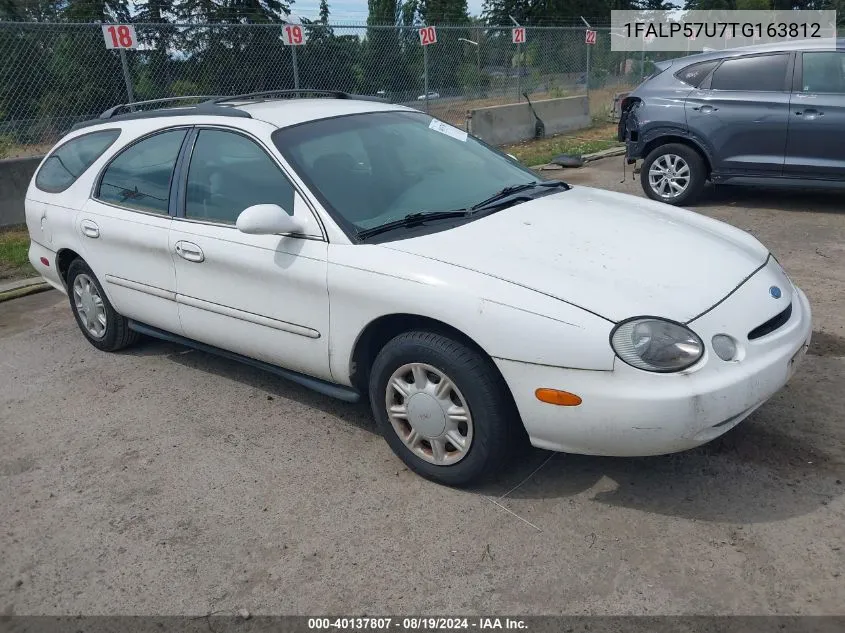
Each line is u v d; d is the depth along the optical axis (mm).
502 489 3318
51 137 9781
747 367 2896
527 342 2900
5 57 9289
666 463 3416
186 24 10156
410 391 3320
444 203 3770
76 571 3000
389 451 3705
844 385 4012
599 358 2805
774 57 7695
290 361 3795
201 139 4164
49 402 4516
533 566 2834
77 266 5059
